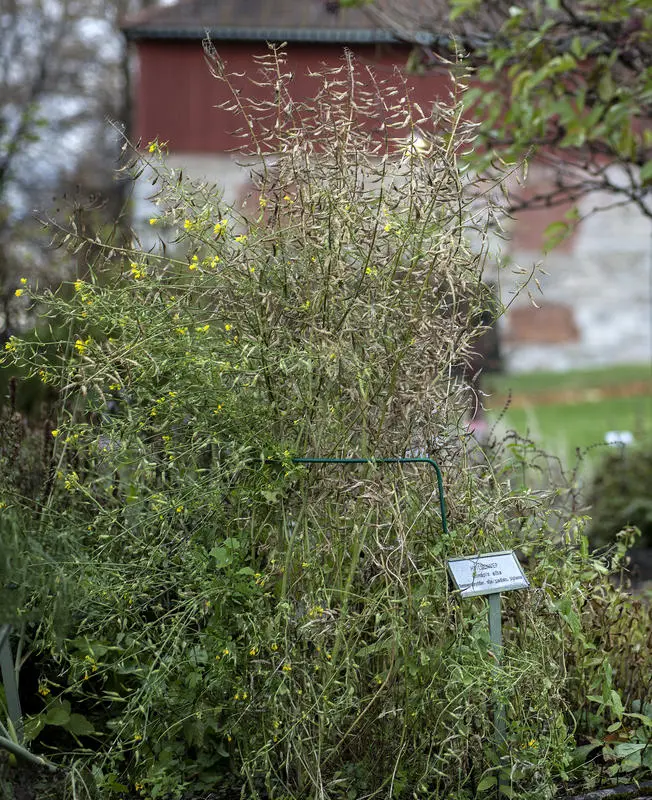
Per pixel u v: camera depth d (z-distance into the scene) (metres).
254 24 15.63
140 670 3.69
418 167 3.73
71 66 25.23
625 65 6.94
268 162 3.73
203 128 17.72
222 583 3.58
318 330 3.54
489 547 3.79
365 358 3.70
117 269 3.86
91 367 3.71
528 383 21.19
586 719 4.16
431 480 3.79
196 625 3.93
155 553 3.62
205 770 3.81
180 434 3.79
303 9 15.84
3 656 3.72
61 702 3.77
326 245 3.66
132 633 3.70
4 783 3.49
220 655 3.55
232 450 3.61
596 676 4.17
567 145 6.84
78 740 3.72
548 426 15.73
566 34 6.82
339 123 3.74
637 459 9.05
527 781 3.73
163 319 3.65
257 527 3.73
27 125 10.26
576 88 7.04
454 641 3.59
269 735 3.54
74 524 3.88
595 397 20.17
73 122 21.56
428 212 3.64
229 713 3.74
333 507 3.69
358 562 3.71
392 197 3.80
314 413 3.65
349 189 3.72
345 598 3.48
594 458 10.21
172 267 3.90
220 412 3.61
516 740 3.55
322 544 3.60
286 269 3.68
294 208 3.73
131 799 3.69
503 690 3.46
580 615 4.07
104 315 3.66
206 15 16.55
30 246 8.20
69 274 4.71
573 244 23.19
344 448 3.67
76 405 4.04
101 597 3.68
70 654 3.95
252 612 3.54
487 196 3.80
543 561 3.83
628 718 4.20
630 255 23.23
